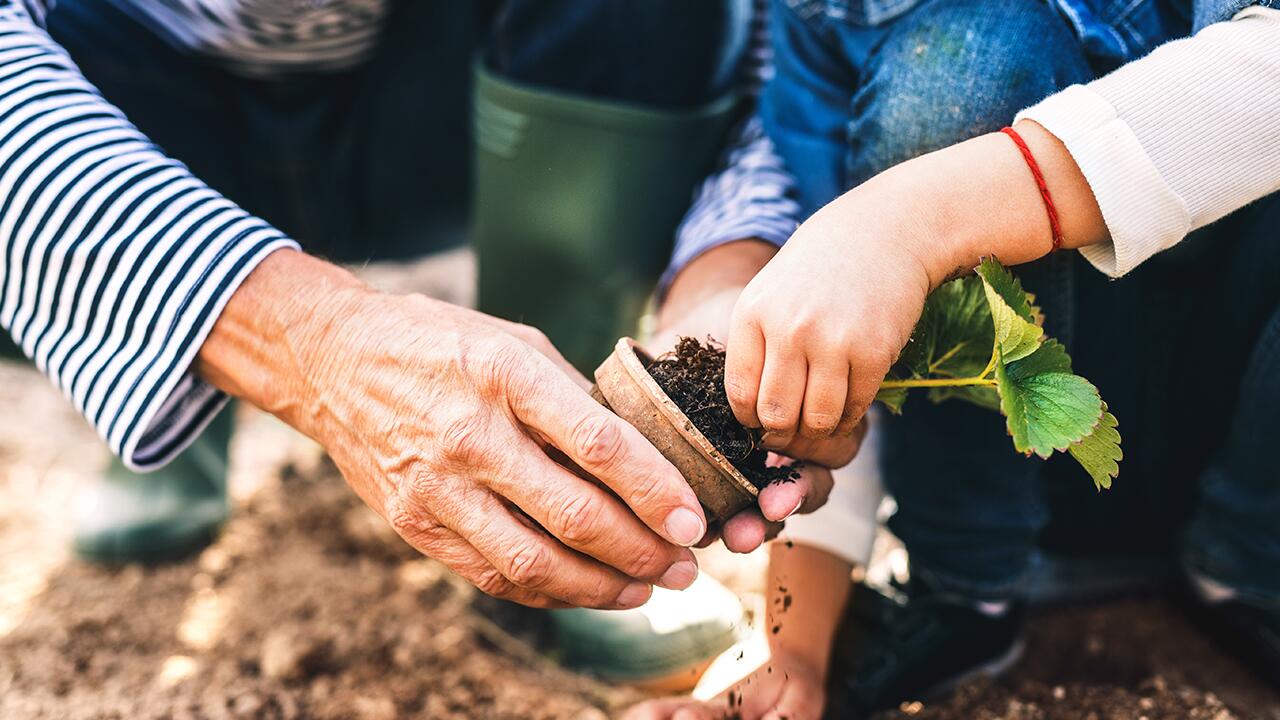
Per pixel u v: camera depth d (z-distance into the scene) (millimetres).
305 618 859
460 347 566
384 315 593
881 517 927
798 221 741
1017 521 724
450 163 994
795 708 664
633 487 548
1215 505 747
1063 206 539
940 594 756
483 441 558
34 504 990
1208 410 783
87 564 915
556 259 861
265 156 895
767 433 568
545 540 571
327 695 788
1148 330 765
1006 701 724
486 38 924
